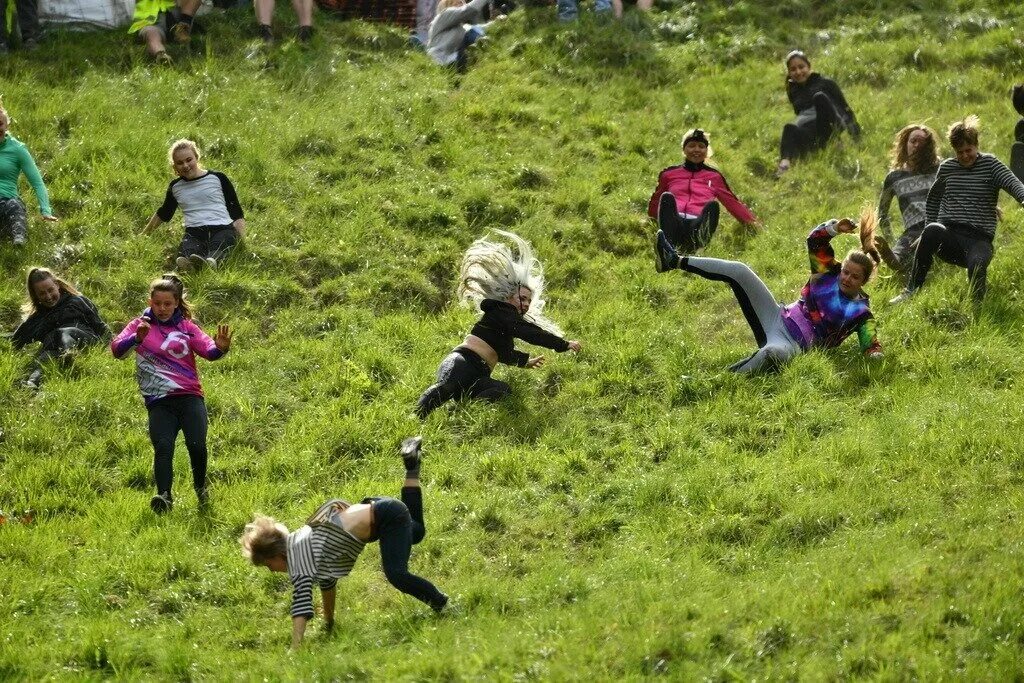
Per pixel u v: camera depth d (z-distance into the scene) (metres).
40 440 32.78
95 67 50.94
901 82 54.06
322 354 36.81
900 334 35.59
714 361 35.22
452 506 29.88
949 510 27.19
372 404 34.47
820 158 48.22
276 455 32.50
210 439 33.06
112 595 26.77
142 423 33.72
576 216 44.25
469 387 34.03
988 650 20.91
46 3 53.88
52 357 35.12
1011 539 24.81
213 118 48.00
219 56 52.84
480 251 34.12
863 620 22.05
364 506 24.25
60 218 41.44
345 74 52.81
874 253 35.19
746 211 43.53
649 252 42.50
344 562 23.94
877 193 45.81
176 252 40.88
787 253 41.94
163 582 27.33
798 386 33.25
